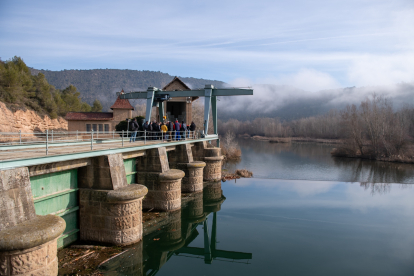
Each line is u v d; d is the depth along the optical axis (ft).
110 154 45.83
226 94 99.04
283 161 176.96
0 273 26.37
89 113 133.80
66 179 43.60
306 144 319.68
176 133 82.48
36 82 170.60
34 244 26.84
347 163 170.60
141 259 45.47
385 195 95.96
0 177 27.32
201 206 80.53
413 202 87.04
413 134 236.43
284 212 75.51
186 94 99.96
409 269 45.16
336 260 48.21
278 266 46.32
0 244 25.34
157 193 65.46
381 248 53.47
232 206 80.59
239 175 126.41
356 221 68.95
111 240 44.16
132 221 45.01
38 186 38.42
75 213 45.60
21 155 34.83
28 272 27.27
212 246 54.13
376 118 194.80
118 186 45.83
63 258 40.34
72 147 50.19
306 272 43.86
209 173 105.81
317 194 95.91
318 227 64.69
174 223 61.62
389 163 171.53
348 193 98.07
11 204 28.27
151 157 65.67
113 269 38.75
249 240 57.16
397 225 66.33
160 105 107.96
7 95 131.54
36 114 146.00
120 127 124.26
